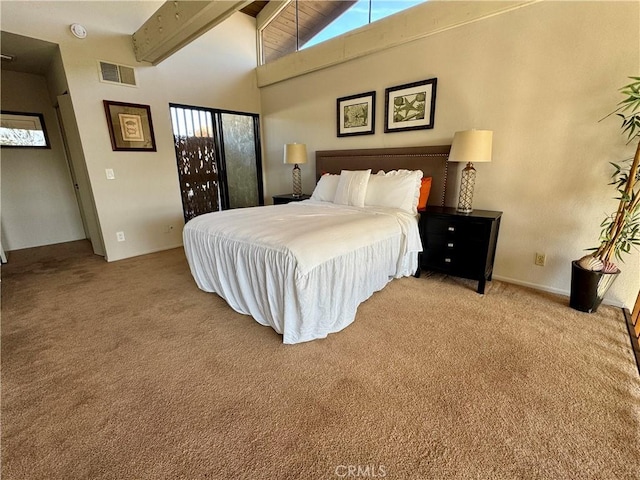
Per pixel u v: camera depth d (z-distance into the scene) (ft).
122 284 9.39
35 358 5.74
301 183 14.93
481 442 3.86
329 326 6.27
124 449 3.86
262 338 6.29
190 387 4.93
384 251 7.69
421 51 9.64
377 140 11.46
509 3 7.68
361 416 4.29
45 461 3.73
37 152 13.89
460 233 8.32
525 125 8.04
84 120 10.52
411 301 7.82
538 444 3.83
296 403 4.55
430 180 9.85
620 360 5.38
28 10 9.04
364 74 11.32
